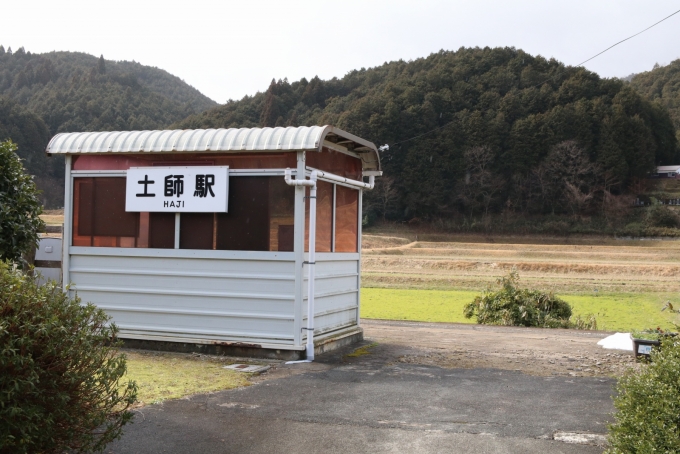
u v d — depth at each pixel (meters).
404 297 27.64
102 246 8.87
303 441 4.85
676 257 52.59
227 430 5.09
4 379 3.57
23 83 169.88
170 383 6.58
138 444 4.73
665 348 4.50
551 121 84.00
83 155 8.95
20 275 4.02
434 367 7.94
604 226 78.38
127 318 8.70
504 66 93.62
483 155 83.25
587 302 26.56
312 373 7.31
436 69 94.25
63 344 3.88
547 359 8.73
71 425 4.10
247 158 8.32
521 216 83.56
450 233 79.88
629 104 86.06
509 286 15.95
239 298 8.27
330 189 9.10
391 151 82.00
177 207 8.46
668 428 3.74
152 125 127.69
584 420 5.48
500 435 5.01
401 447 4.72
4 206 6.72
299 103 96.56
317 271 8.70
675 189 86.81
